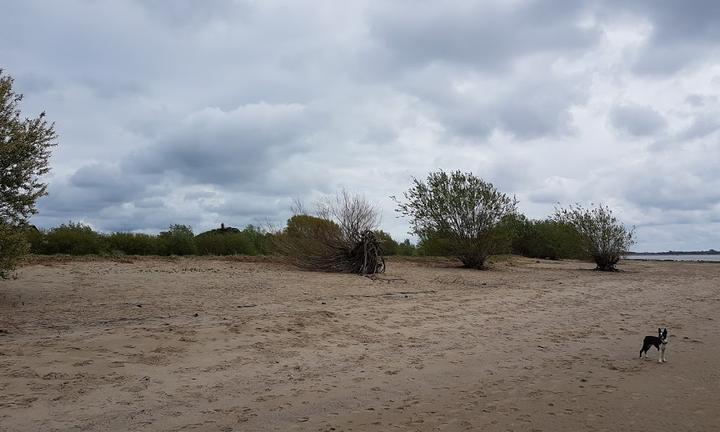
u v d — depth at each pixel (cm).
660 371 835
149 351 854
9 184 1241
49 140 1314
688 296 1817
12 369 724
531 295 1744
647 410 647
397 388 743
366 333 1087
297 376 787
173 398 670
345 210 2388
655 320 1311
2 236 1188
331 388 736
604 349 996
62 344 855
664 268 3616
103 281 1599
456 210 2847
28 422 572
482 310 1411
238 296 1452
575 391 729
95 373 736
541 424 600
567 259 4347
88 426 572
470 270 2741
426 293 1712
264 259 2647
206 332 984
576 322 1276
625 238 3148
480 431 578
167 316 1125
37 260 1995
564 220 3334
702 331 1171
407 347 991
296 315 1182
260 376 779
